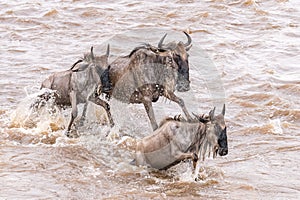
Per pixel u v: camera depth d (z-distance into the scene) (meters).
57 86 47.84
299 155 43.84
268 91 58.34
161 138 39.53
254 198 37.47
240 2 91.88
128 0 94.44
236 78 61.41
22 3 92.12
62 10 88.69
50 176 40.09
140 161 40.75
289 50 71.88
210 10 88.50
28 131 47.44
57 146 44.94
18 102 54.12
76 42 75.25
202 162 41.50
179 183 39.25
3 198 36.88
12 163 41.81
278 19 85.19
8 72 62.88
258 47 73.25
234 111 52.72
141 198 37.28
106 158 43.00
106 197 37.31
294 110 52.19
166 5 91.31
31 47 72.88
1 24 82.31
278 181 39.84
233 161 42.78
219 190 38.50
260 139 46.78
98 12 87.12
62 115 48.94
